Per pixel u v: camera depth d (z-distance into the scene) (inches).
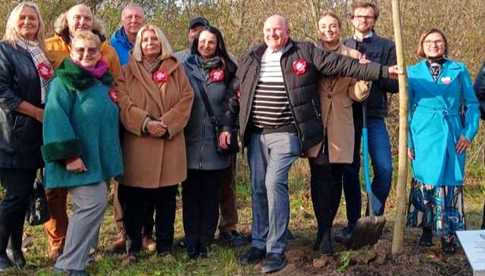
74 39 190.7
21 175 197.2
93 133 189.8
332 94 204.2
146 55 205.6
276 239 198.1
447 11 414.6
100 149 192.2
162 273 202.1
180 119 202.8
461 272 188.7
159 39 205.0
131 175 203.5
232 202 240.4
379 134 222.8
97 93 191.6
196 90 211.2
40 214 203.3
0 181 201.8
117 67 211.6
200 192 216.7
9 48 192.9
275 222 196.7
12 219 199.3
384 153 221.9
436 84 205.8
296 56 195.0
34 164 196.9
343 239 230.2
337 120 203.3
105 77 195.6
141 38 204.8
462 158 206.7
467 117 207.2
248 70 199.3
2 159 192.9
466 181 365.7
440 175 203.9
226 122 210.8
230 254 215.6
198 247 216.7
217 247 225.1
